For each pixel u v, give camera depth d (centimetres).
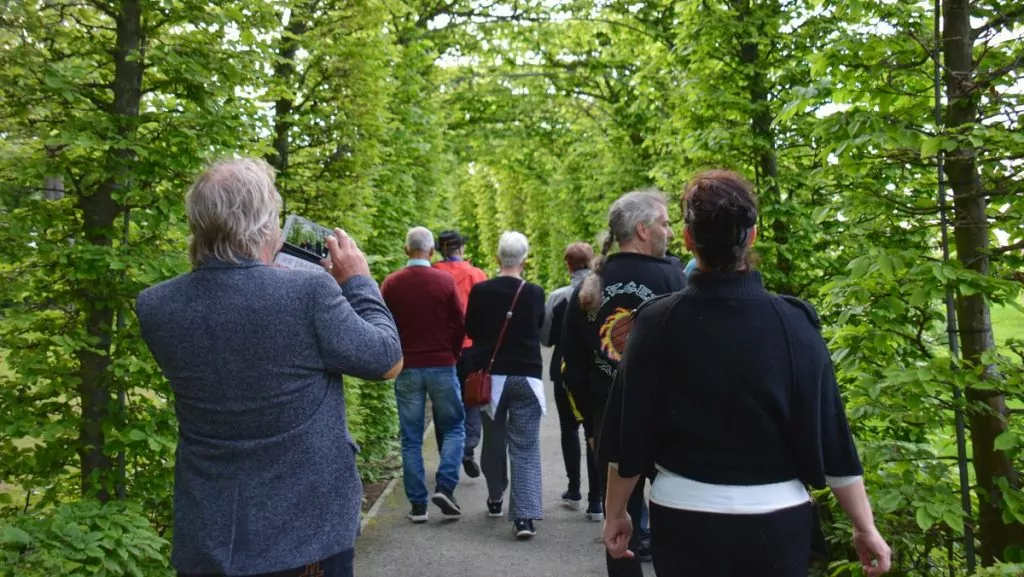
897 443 344
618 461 221
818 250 633
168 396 395
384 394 802
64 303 396
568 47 1866
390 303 592
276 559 198
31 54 368
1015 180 342
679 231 850
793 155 701
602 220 1745
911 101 367
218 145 414
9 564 290
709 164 708
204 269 210
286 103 715
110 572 319
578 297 362
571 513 617
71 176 385
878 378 337
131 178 387
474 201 5278
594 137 1969
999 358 310
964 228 345
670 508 209
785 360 205
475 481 727
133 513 352
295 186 706
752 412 203
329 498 207
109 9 402
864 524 214
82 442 388
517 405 554
